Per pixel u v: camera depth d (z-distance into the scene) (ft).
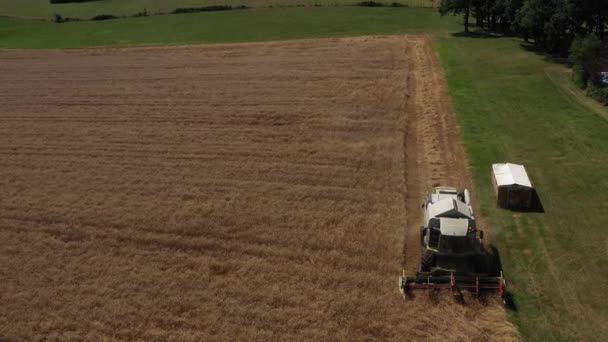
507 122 108.99
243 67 162.91
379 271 64.03
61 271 67.67
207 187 88.02
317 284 62.28
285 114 119.55
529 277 62.03
